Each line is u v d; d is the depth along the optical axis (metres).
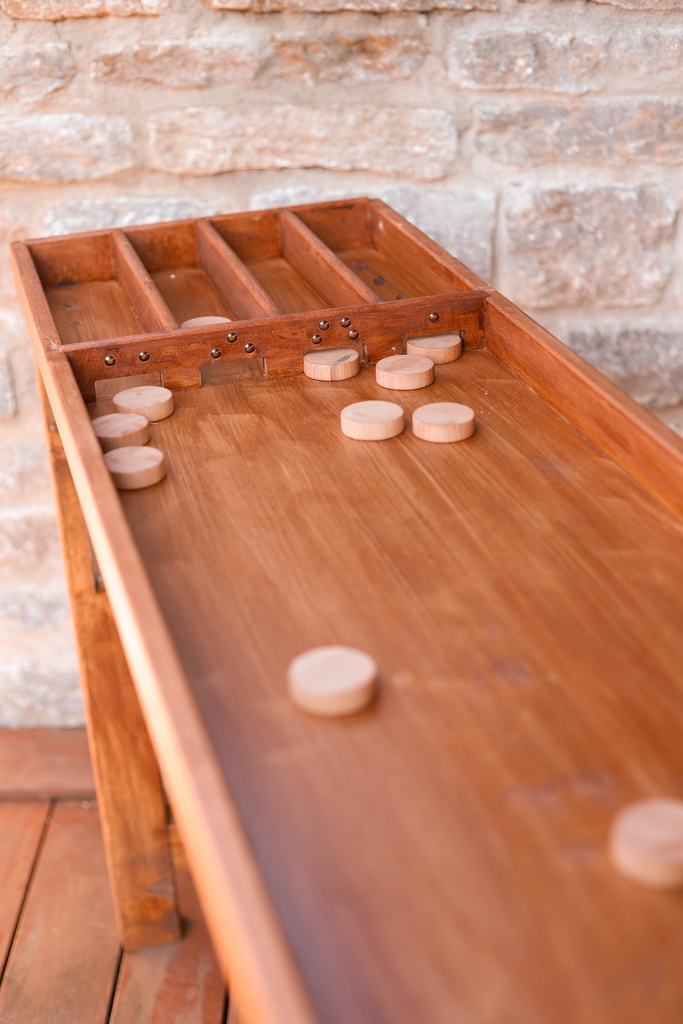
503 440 1.04
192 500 0.95
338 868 0.58
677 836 0.56
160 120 1.72
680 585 0.80
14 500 1.92
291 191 1.80
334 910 0.55
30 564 1.97
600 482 0.95
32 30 1.64
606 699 0.69
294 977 0.49
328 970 0.52
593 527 0.89
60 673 2.05
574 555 0.85
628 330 1.90
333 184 1.79
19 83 1.67
